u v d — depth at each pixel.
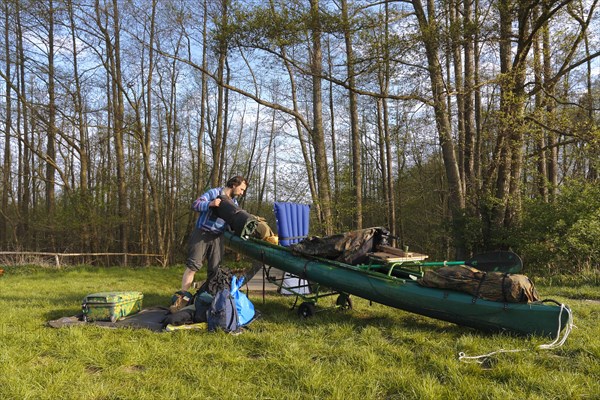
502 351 4.29
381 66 12.68
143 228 27.34
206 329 5.24
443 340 4.85
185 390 3.48
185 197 31.59
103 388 3.49
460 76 14.60
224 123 26.36
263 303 7.20
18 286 10.53
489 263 6.04
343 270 5.88
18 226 29.23
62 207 22.92
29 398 3.32
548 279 10.34
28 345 4.53
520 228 12.77
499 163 13.48
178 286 10.98
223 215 6.03
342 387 3.52
